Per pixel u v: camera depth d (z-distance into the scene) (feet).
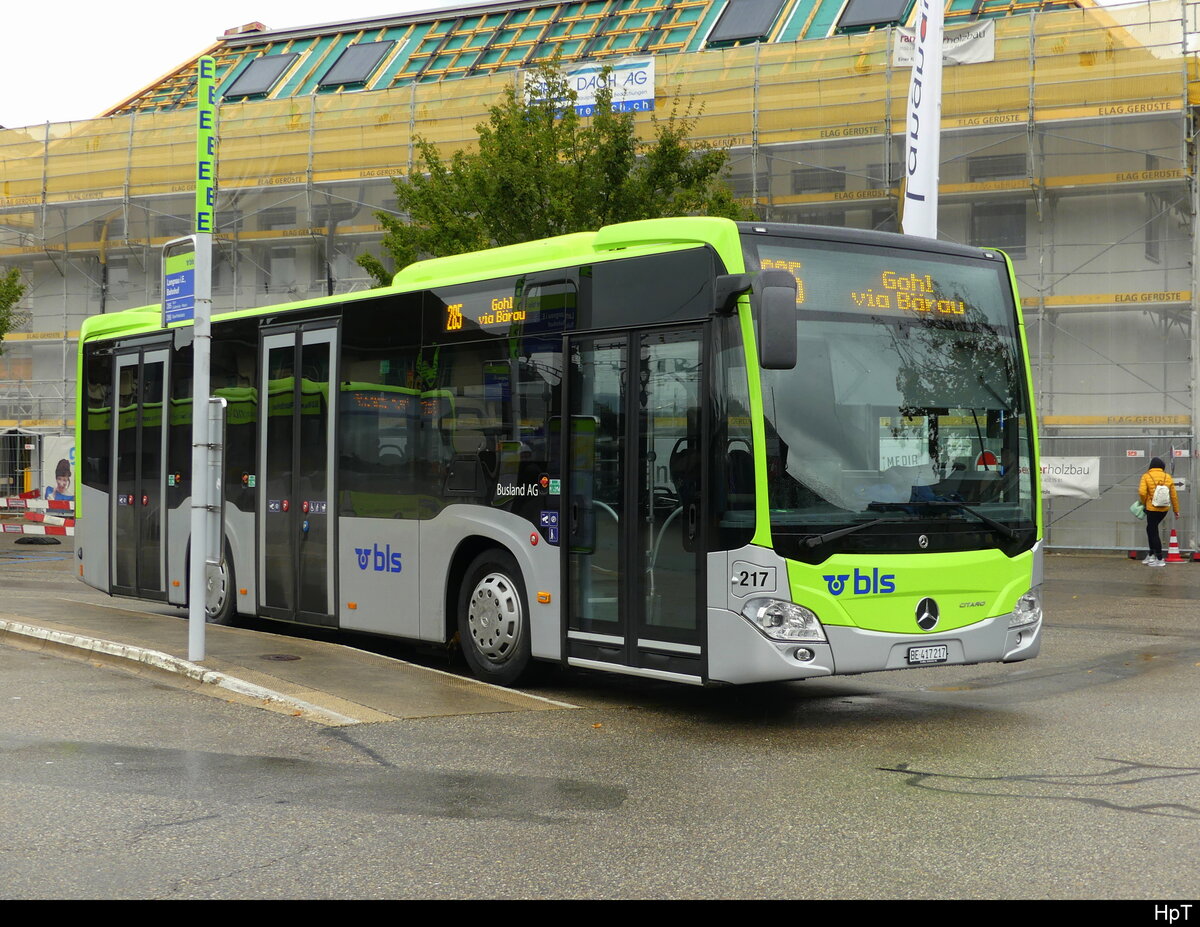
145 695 31.14
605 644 30.40
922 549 28.73
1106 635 45.06
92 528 50.96
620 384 30.37
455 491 34.71
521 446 32.78
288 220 116.98
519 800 21.94
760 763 24.97
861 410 28.68
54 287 126.11
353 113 112.16
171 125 120.06
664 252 29.58
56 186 123.65
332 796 22.08
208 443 34.27
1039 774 23.98
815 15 110.01
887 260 29.81
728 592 27.63
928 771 24.26
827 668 27.55
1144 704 31.53
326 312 39.65
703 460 28.17
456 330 35.01
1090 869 18.11
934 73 56.54
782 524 27.40
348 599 38.24
